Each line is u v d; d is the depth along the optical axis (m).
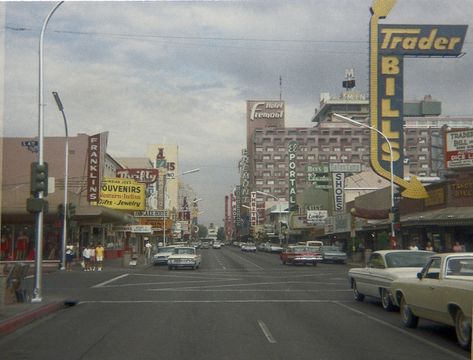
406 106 129.50
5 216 45.66
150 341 11.69
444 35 46.50
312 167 78.19
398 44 46.69
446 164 37.97
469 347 10.17
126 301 19.77
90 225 55.31
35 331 13.10
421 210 42.44
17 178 57.69
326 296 21.17
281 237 105.00
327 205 85.19
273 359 9.82
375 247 55.22
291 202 97.00
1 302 15.95
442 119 157.12
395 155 45.94
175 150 141.00
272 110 186.38
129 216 58.56
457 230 37.19
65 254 39.19
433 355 10.09
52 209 45.09
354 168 68.62
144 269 42.00
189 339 11.91
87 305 18.64
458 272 11.27
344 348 10.77
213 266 46.69
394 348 10.73
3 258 47.91
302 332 12.70
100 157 49.00
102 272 37.53
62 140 58.06
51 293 22.50
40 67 19.05
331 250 53.41
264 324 13.98
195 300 19.94
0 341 11.78
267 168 166.00
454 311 10.67
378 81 46.50
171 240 99.69
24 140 58.12
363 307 17.41
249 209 175.00
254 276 33.66
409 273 15.83
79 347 11.05
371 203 54.88
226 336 12.24
